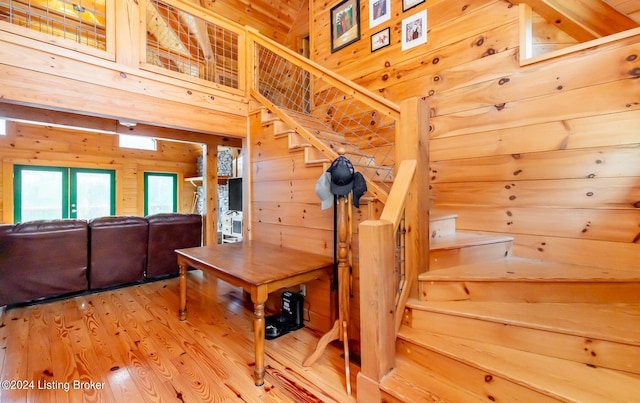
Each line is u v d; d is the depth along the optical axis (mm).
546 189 1975
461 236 2172
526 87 2043
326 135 3008
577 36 1906
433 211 2439
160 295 3254
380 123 3057
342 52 3426
